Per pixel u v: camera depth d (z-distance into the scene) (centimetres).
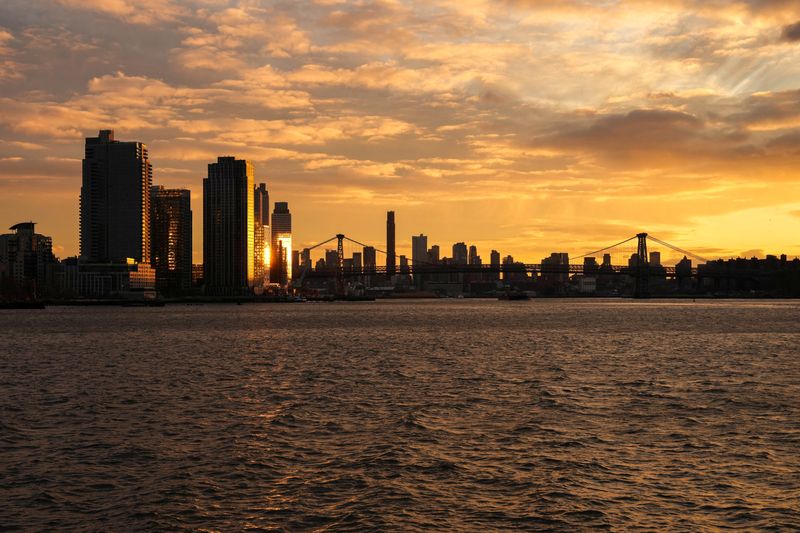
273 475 4181
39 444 4969
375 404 6462
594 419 5694
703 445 4800
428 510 3609
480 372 8869
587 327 19675
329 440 5019
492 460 4453
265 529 3394
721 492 3831
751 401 6506
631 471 4206
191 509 3647
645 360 10338
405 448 4756
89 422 5741
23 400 6862
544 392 7075
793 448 4712
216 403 6612
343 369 9350
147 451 4747
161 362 10481
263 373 8962
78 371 9338
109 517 3550
